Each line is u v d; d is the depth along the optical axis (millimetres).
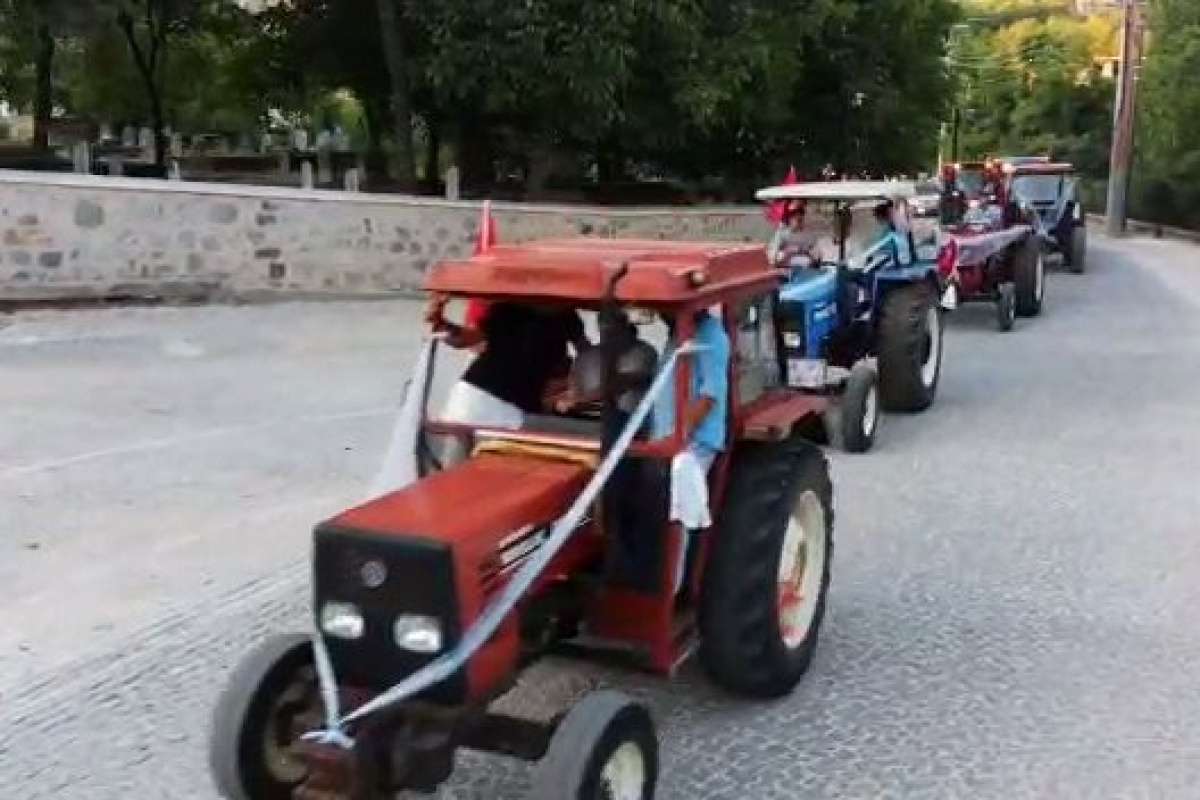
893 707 5535
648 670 4918
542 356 5062
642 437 4723
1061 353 14672
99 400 10742
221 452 9289
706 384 4922
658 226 19703
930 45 24641
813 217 11508
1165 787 4879
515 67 17172
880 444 10219
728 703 5543
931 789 4852
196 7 21078
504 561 4188
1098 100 60000
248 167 23344
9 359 12180
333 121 30578
